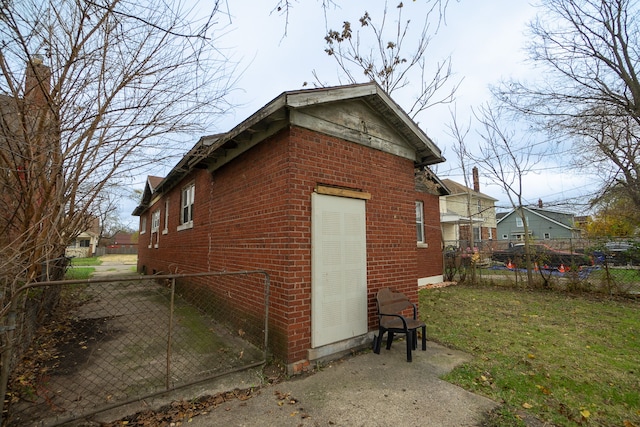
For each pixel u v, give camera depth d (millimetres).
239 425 2812
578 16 9523
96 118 3254
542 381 3637
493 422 2826
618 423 2824
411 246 5824
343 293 4582
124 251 45969
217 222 6531
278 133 4438
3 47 2729
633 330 5695
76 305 7395
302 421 2871
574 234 29016
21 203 3271
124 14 2699
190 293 8258
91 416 2945
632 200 10766
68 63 3049
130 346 4832
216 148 5422
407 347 4270
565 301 8445
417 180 11383
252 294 4918
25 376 3676
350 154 4906
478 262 13094
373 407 3096
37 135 2973
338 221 4625
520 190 11555
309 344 4137
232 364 4117
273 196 4449
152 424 2840
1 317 2500
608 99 9539
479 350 4664
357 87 4707
